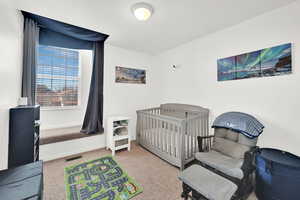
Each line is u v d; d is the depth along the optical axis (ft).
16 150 5.09
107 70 9.90
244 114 6.28
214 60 8.04
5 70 4.80
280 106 5.73
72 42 8.47
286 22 5.52
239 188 4.86
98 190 5.39
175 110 10.27
